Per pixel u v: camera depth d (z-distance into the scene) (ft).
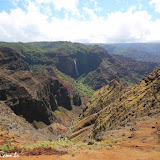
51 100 643.86
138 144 59.00
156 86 204.54
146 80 285.23
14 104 359.87
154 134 69.97
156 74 262.47
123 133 88.89
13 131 95.81
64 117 634.02
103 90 632.79
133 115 163.84
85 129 367.66
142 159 39.29
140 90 261.03
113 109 279.49
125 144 61.52
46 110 437.17
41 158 35.01
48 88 647.56
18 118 196.65
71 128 476.13
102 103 500.74
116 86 522.47
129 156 41.68
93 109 520.83
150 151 47.67
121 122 175.42
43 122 411.13
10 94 368.68
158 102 148.36
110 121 230.07
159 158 39.96
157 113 116.98
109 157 40.47
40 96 529.86
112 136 90.48
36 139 97.55
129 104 226.99
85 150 46.68
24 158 34.01
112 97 481.46
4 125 104.22
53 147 45.27
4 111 180.34
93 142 61.05
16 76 538.88
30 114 385.09
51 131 385.70
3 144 46.50
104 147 53.52
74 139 323.16
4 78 390.21
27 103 382.83
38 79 625.41
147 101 176.65
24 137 87.40
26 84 525.75
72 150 45.16
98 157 39.88
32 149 41.81
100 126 245.04
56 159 35.24
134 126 97.04
